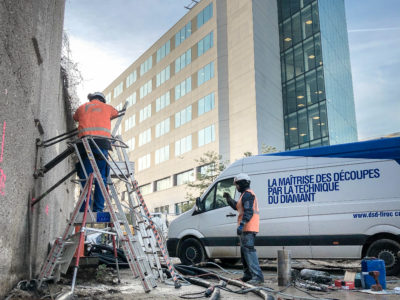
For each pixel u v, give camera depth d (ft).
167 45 164.96
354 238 25.36
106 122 19.65
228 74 132.57
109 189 19.81
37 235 18.98
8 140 12.48
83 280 20.39
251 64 124.26
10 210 13.23
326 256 26.27
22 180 14.99
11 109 12.66
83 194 16.90
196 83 143.64
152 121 168.76
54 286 16.93
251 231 20.94
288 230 27.71
